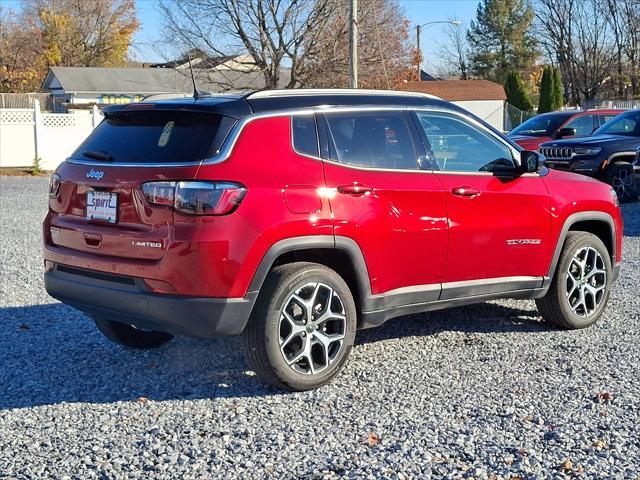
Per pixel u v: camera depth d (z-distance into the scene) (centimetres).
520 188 623
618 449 429
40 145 2814
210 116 505
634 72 6384
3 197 1883
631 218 1374
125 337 607
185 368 577
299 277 508
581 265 668
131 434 454
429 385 536
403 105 584
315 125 534
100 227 518
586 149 1530
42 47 6862
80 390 533
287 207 500
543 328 681
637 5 6291
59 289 547
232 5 3231
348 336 534
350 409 492
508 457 420
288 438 446
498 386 532
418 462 414
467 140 612
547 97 5666
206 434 452
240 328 492
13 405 504
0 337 659
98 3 6906
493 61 8338
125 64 7262
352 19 2334
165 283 482
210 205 477
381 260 546
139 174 497
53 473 404
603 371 560
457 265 589
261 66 3350
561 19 6662
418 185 564
